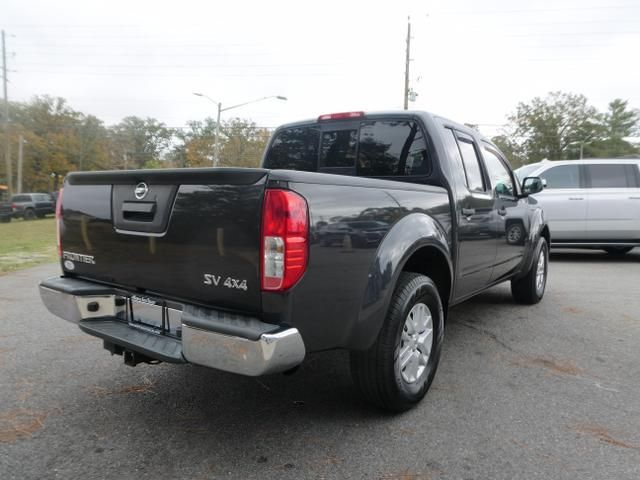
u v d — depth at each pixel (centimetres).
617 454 254
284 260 217
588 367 381
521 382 350
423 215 313
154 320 268
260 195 219
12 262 968
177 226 246
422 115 376
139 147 7950
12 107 6003
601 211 927
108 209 281
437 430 279
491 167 458
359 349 263
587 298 625
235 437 270
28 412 300
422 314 312
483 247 414
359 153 409
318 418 293
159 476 232
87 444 262
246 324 220
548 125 4688
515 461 246
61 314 300
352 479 230
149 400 317
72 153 6041
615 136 5359
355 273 253
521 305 585
